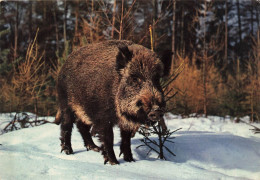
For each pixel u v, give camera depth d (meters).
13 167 3.47
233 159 4.82
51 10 17.84
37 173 3.46
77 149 5.44
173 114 11.43
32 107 10.12
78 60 5.27
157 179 3.50
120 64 4.23
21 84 8.56
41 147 5.31
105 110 4.50
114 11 7.65
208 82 11.63
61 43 18.30
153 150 5.24
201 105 11.77
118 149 5.30
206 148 5.11
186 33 17.86
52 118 9.29
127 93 4.07
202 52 12.57
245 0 19.02
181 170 4.07
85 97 4.91
